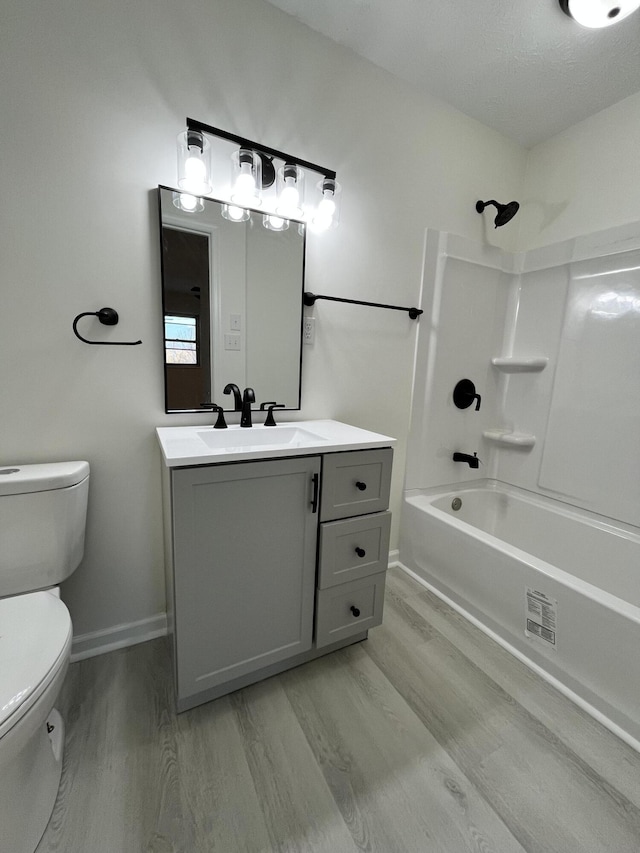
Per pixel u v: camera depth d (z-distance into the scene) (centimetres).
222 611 107
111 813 86
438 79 160
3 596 102
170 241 124
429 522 181
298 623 123
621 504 168
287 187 133
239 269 138
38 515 103
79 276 114
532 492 206
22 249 106
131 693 118
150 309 126
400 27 136
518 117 181
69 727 106
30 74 101
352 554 127
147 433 132
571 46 140
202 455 96
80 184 110
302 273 151
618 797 93
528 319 207
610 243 168
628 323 164
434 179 178
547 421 198
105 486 128
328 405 169
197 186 118
